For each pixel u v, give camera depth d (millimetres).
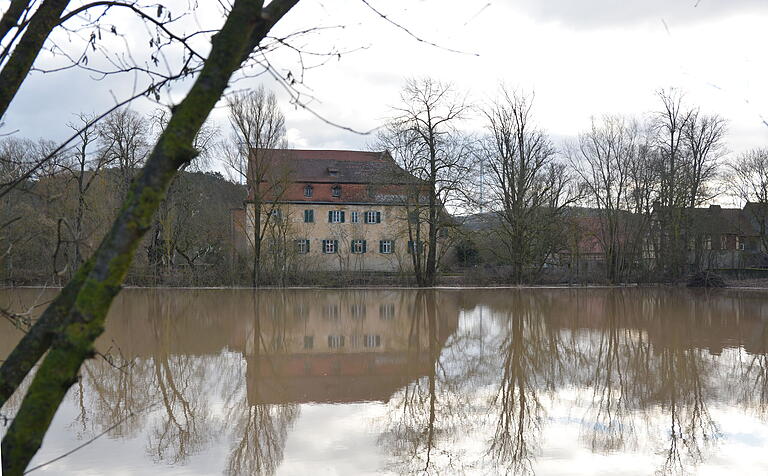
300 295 40344
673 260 52344
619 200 52906
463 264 59625
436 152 45312
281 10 3232
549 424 12289
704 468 9867
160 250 46094
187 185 46594
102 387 15078
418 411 13328
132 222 2391
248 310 31750
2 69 3264
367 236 63000
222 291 42812
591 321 27984
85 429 11711
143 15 3645
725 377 16344
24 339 2703
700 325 26531
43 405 2322
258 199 45938
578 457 10430
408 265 52531
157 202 2436
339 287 46312
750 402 13781
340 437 11492
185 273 45406
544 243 49906
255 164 47250
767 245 55812
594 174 52812
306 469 9836
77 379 2416
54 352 2344
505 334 24281
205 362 18469
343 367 18016
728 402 13805
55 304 2736
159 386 15281
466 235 46969
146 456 10250
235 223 54656
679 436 11438
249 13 2590
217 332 24312
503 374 17031
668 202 52375
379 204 48781
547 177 48938
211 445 10906
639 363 18312
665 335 23750
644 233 53812
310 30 3463
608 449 10812
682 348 20859
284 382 16016
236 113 44938
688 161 53188
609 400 14117
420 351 20688
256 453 10523
